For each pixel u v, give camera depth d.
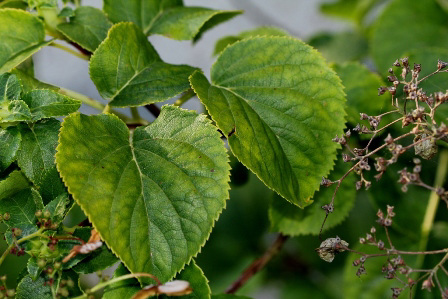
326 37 1.14
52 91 0.79
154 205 0.76
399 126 0.87
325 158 0.80
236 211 1.05
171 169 0.77
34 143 0.79
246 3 1.23
